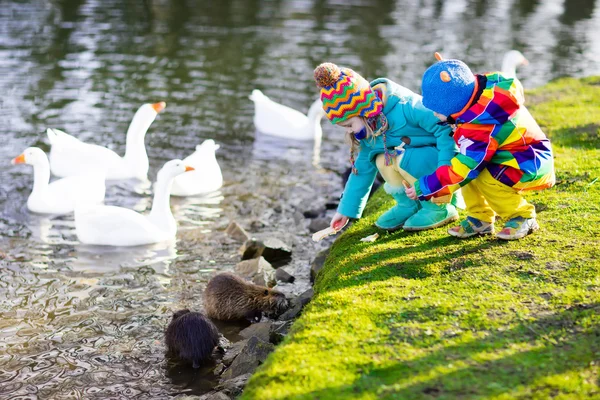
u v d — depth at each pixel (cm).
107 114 1022
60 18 1628
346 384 325
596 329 346
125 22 1625
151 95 1118
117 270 608
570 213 513
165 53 1368
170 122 1018
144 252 650
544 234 473
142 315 528
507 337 350
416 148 482
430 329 365
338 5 1944
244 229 708
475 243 473
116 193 801
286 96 1148
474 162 415
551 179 445
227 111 1077
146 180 838
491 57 1403
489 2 2098
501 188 441
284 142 989
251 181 840
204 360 465
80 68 1239
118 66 1265
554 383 308
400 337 361
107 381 440
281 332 497
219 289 541
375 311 392
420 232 516
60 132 858
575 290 388
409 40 1534
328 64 456
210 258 640
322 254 612
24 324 507
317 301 424
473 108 409
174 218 733
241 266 616
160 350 479
